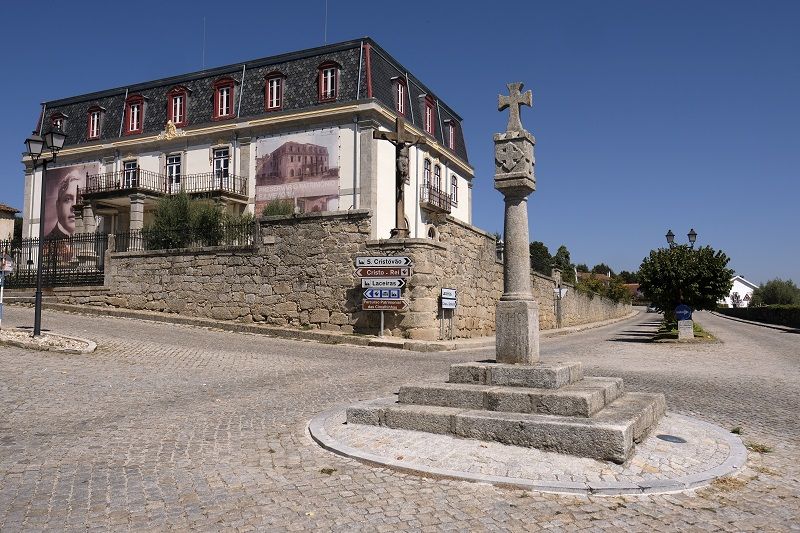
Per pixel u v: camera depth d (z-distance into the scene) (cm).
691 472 514
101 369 1102
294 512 431
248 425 707
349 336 1736
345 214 1836
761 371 1305
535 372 663
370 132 2916
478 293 2241
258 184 3114
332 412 754
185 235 2111
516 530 402
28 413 741
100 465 542
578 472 505
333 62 3022
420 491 477
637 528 407
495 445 578
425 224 3469
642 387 1034
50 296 2266
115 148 3481
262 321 1922
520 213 759
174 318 1966
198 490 477
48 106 3834
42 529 396
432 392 678
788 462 566
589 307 4738
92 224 3350
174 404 830
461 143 4091
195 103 3350
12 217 4375
